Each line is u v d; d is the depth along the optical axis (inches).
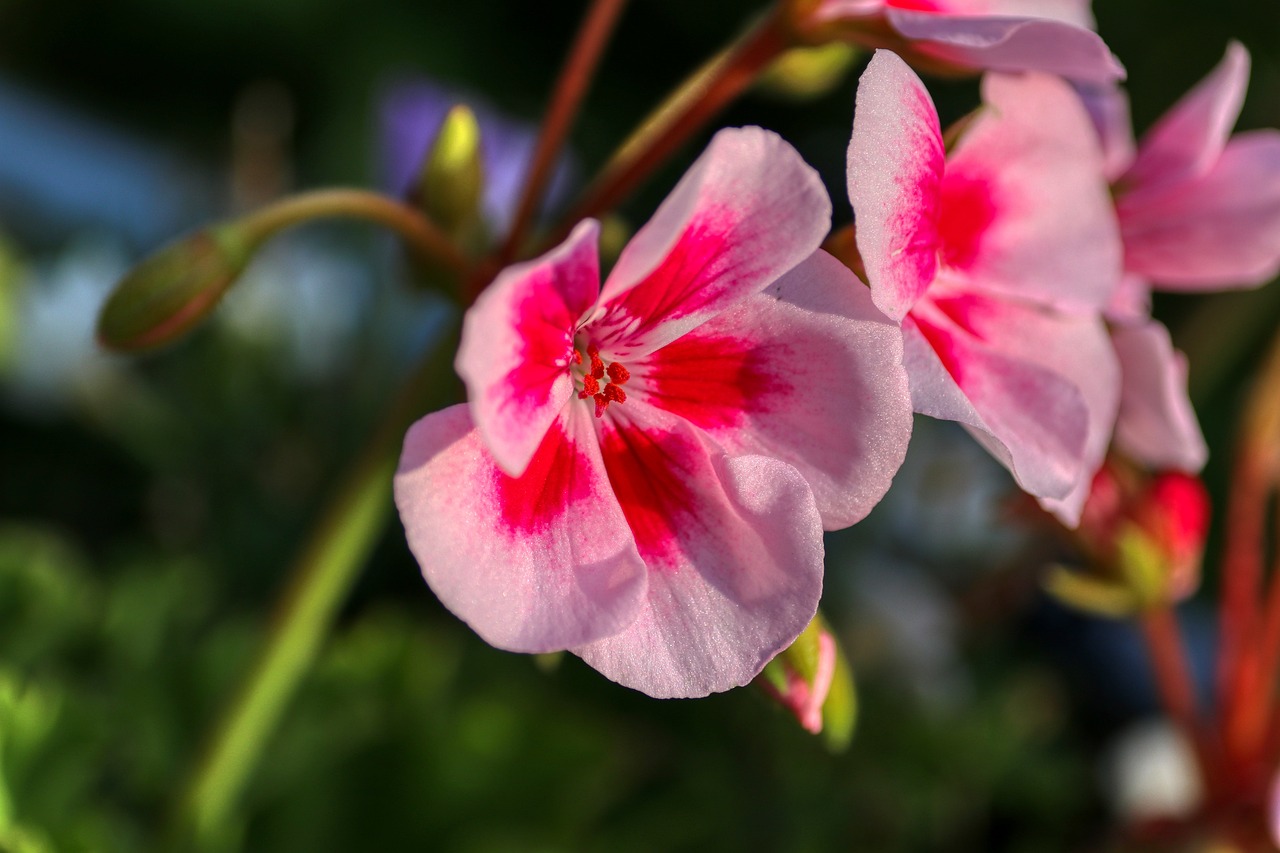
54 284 12.8
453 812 10.7
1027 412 7.1
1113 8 24.1
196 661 10.8
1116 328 7.8
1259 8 24.1
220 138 22.1
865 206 6.3
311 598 8.3
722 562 6.5
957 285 7.3
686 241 6.4
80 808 9.7
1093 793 12.5
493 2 23.8
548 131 7.8
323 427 13.0
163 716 10.6
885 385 6.4
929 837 11.8
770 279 6.4
